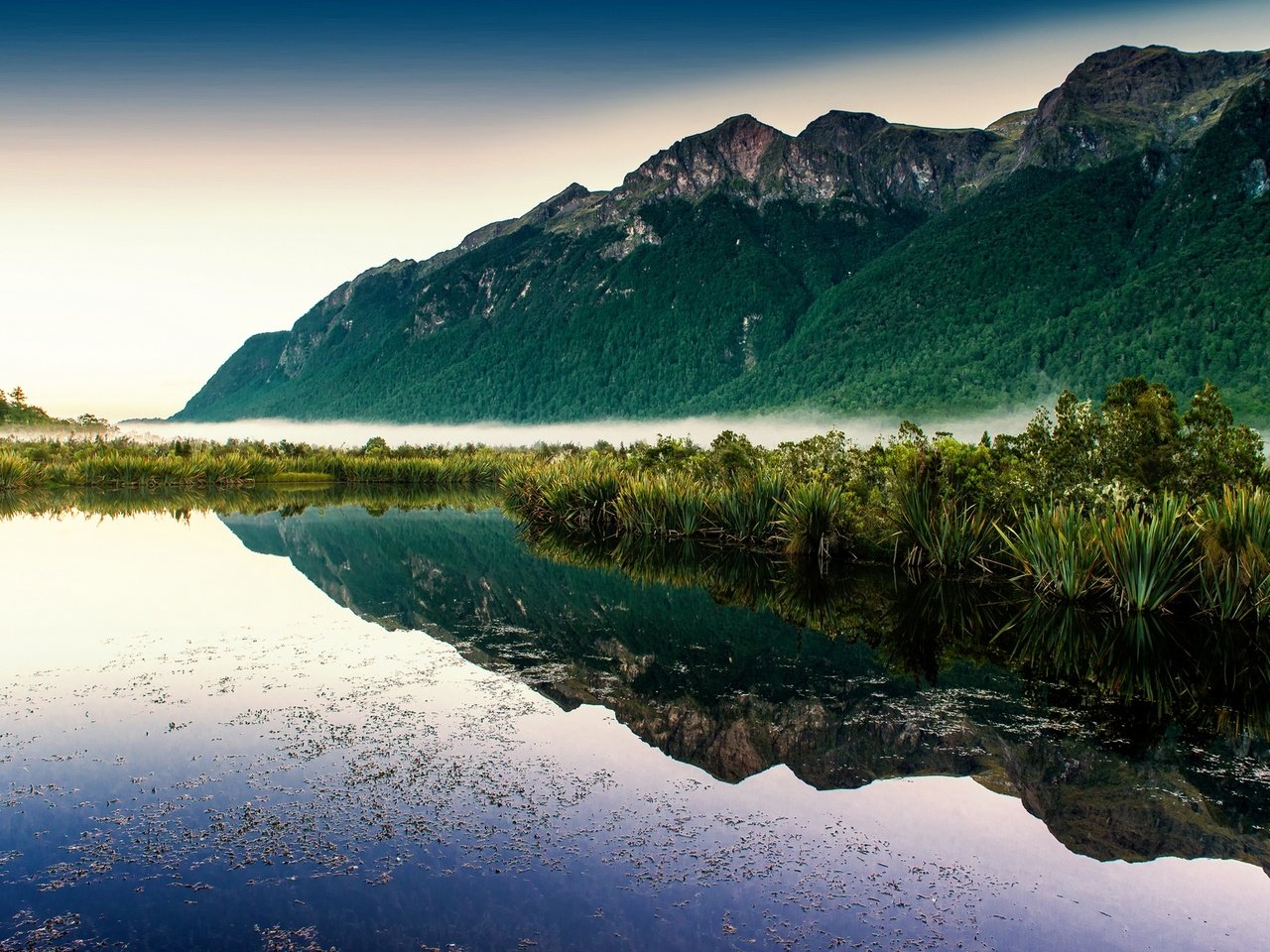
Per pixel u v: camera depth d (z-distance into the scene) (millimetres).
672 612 15664
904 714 9766
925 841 6672
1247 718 9742
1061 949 5258
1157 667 11836
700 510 25484
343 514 37656
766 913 5570
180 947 5039
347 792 7207
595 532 29109
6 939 5109
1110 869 6309
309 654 11969
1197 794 7645
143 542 25172
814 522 21000
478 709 9492
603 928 5344
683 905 5629
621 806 7094
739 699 10211
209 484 54000
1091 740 9000
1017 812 7234
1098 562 15297
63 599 16109
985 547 18266
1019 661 12180
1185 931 5527
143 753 8023
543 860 6172
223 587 17766
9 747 8164
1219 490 16500
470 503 45406
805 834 6715
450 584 18672
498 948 5102
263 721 8961
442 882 5840
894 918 5562
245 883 5777
